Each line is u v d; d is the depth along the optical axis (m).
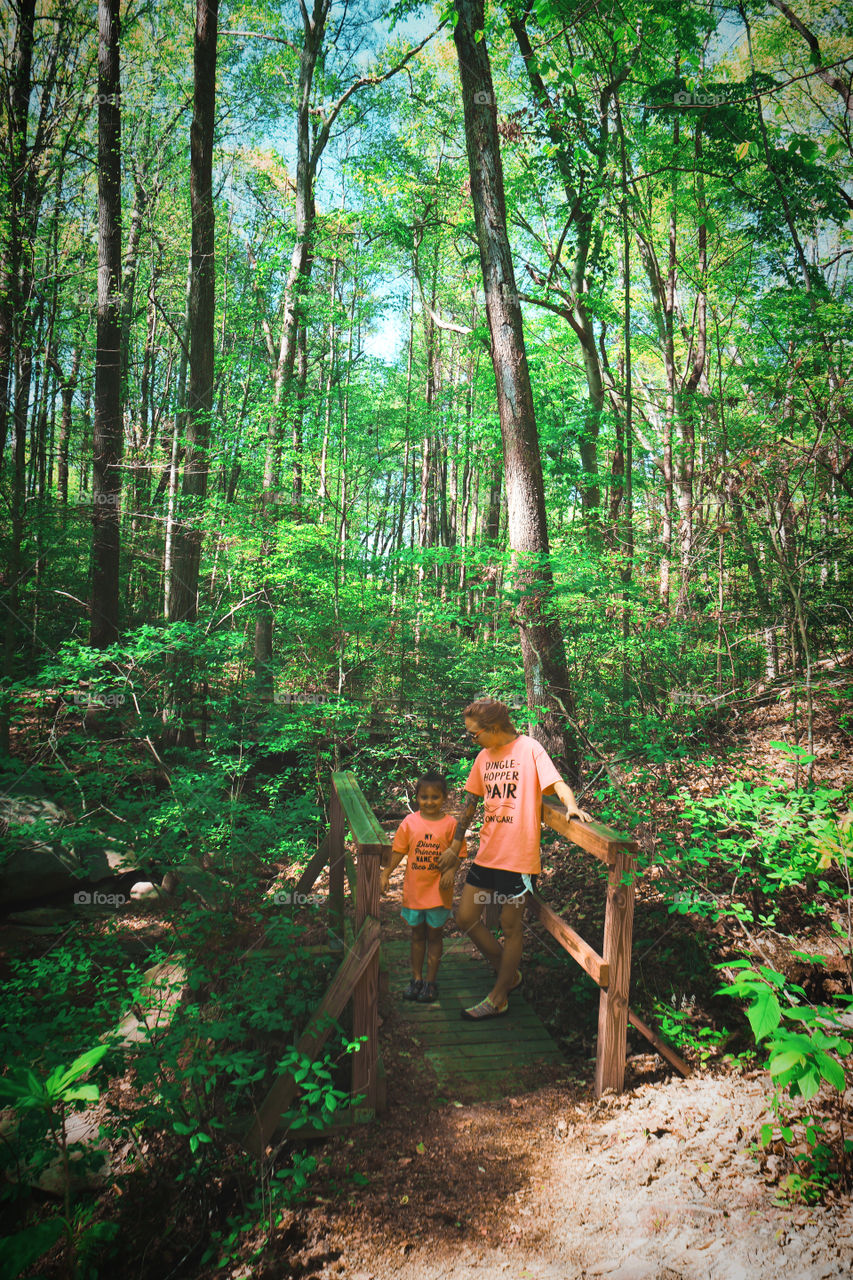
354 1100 3.05
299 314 13.10
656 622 6.67
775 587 6.69
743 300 11.57
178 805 5.41
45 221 9.21
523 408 7.11
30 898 6.14
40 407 11.07
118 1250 2.83
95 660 6.16
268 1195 2.76
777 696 6.25
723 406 7.93
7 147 8.24
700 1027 3.60
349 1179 2.79
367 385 14.16
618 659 6.93
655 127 11.77
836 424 5.48
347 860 4.59
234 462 10.66
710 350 13.00
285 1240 2.57
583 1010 4.01
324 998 3.05
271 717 7.68
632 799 5.11
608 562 7.23
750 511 5.59
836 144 4.87
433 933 4.14
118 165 9.60
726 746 6.06
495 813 3.94
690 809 4.12
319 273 15.07
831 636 6.89
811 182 10.30
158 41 13.95
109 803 6.38
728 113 9.88
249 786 7.83
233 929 4.19
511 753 3.99
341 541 9.58
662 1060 3.43
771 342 10.05
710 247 12.83
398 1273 2.35
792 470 5.33
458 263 16.66
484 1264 2.33
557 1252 2.33
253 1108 3.15
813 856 3.51
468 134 7.18
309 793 5.89
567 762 6.32
